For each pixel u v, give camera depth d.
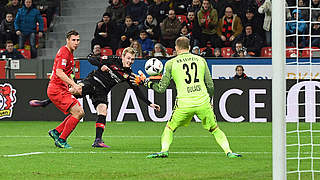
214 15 49.75
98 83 25.41
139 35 51.31
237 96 40.25
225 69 43.03
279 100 14.26
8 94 42.38
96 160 20.67
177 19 50.69
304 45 47.81
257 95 40.16
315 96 39.62
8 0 57.53
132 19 53.34
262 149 24.59
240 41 48.50
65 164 19.62
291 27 48.19
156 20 52.09
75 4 60.16
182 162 19.95
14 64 45.28
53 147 25.48
